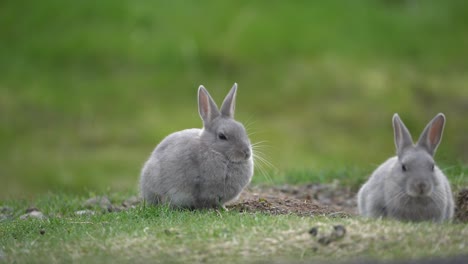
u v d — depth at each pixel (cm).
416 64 11575
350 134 9188
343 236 2764
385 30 12325
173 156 3634
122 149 8725
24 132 9238
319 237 2762
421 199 3206
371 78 10625
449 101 10425
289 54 11181
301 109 9819
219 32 11638
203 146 3606
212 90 10138
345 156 8425
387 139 9169
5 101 9875
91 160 8400
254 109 9756
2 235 3198
